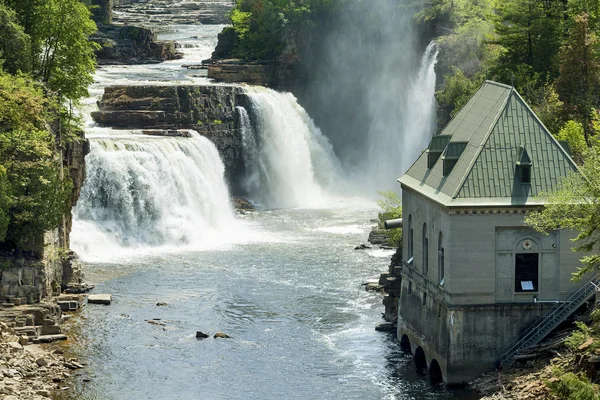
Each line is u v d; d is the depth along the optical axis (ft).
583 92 511.40
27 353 363.15
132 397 341.41
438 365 358.02
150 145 585.63
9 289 398.42
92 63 539.29
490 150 348.79
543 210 337.93
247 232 588.50
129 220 562.66
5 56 486.38
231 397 344.90
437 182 363.76
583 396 278.46
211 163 626.23
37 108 431.43
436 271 357.00
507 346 345.10
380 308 440.86
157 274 490.90
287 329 413.18
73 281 456.04
